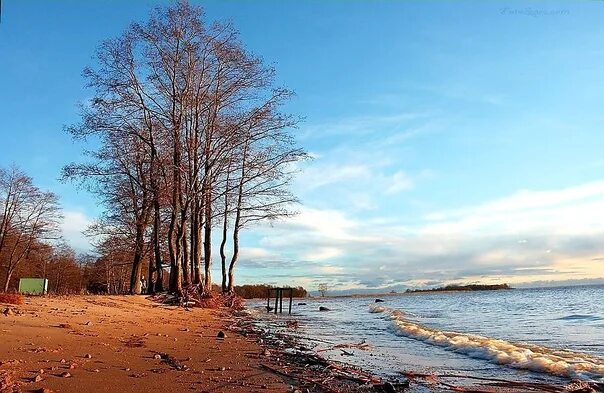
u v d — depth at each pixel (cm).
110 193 2684
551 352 1023
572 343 1261
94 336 931
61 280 5488
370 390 624
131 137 2448
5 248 4709
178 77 2380
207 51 2412
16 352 692
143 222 2827
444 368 827
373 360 907
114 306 1648
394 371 785
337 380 676
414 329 1542
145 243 2853
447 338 1256
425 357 960
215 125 2428
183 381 603
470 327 1852
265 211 2784
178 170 2367
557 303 3947
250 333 1357
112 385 553
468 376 754
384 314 2930
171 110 2388
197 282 2533
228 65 2428
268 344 1078
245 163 2564
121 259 3847
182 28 2353
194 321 1641
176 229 2527
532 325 1922
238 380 637
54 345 777
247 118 2459
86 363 659
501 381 712
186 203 2388
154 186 2547
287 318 2433
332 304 5675
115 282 4850
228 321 1819
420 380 709
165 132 2378
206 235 2958
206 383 602
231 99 2458
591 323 1969
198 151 2417
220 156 2448
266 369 730
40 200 4794
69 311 1294
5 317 1029
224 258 3198
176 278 2345
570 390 657
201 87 2422
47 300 1471
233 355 859
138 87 2347
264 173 2612
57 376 570
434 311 3269
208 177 2447
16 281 4934
